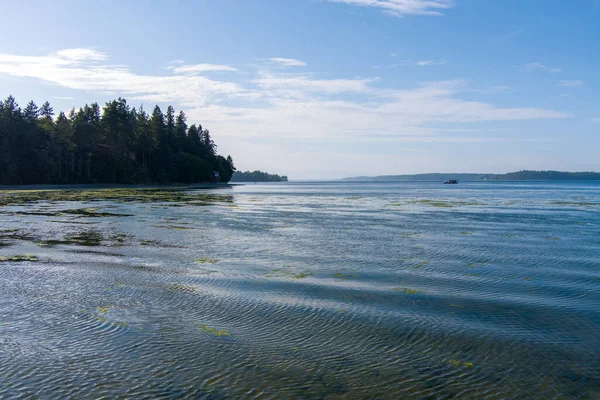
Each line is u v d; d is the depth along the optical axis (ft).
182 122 588.91
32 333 33.04
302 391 25.21
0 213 131.64
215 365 28.19
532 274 54.08
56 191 293.64
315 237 85.35
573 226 105.70
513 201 217.97
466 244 77.20
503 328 35.22
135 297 42.32
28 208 151.53
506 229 99.35
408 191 385.91
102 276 50.85
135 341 31.73
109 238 81.76
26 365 27.94
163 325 34.94
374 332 33.96
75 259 61.05
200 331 33.76
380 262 60.90
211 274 52.39
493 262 61.36
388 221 117.29
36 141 361.92
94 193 272.10
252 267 56.85
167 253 66.64
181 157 500.33
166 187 425.69
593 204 192.24
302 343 31.76
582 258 64.54
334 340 32.37
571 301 42.73
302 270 55.31
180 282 48.24
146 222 110.01
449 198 252.01
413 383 26.30
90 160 391.24
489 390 25.71
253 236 86.22
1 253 65.26
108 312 37.88
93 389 25.17
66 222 108.17
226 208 163.12
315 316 37.35
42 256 63.10
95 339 32.01
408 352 30.53
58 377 26.48
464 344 32.01
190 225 104.47
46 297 42.04
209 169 544.62
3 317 36.42
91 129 414.82
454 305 40.98
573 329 35.22
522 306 40.91
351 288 46.57
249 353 29.99
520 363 29.14
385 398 24.70
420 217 129.80
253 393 24.93
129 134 454.40
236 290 45.19
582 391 25.77
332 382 26.27
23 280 48.60
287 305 40.24
